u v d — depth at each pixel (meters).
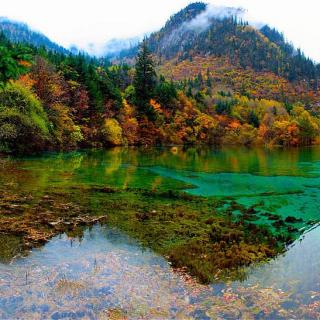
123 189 18.73
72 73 55.94
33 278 8.00
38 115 37.16
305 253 10.28
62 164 29.19
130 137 66.38
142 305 7.09
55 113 44.00
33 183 19.14
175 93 88.38
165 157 41.66
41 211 13.46
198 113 89.06
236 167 32.06
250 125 95.75
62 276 8.13
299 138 89.19
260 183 22.72
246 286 8.05
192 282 8.13
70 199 15.70
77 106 53.56
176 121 82.06
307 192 19.92
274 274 8.73
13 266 8.59
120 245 10.30
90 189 18.22
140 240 10.80
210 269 8.80
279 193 19.53
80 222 12.34
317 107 155.38
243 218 14.07
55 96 45.44
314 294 7.71
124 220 12.83
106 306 7.02
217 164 34.59
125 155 42.88
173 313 6.87
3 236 10.59
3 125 32.06
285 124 89.56
